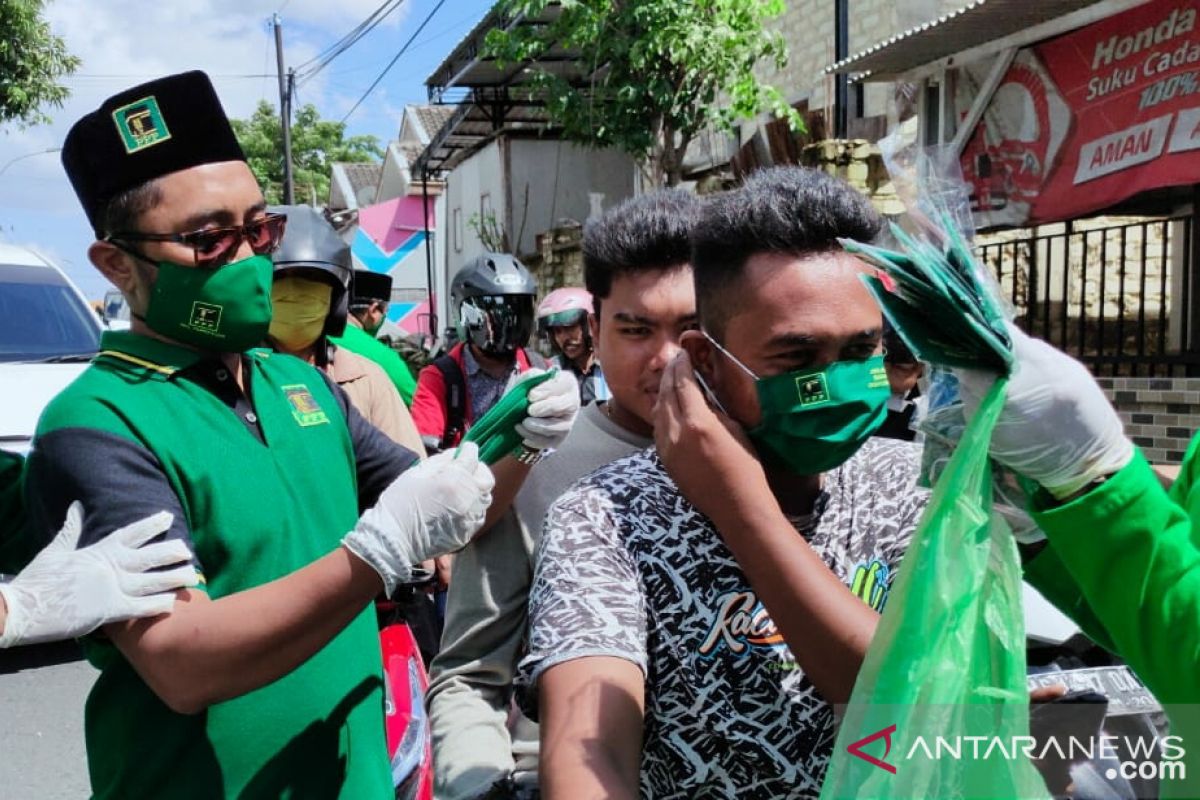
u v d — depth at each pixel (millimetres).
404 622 2875
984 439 1105
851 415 1417
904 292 1138
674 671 1417
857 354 1431
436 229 22266
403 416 3688
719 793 1413
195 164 1733
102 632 1523
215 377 1781
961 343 1126
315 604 1475
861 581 1507
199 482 1638
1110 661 2379
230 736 1639
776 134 9406
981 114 6973
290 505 1749
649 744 1439
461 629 2139
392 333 15680
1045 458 1118
